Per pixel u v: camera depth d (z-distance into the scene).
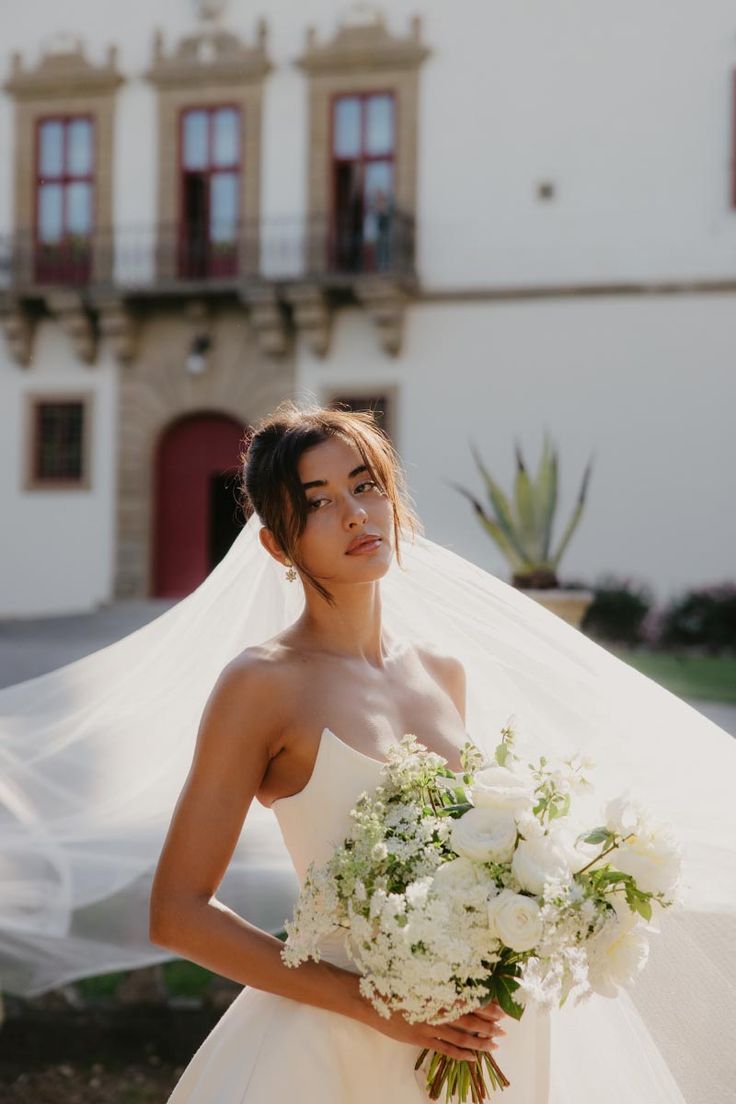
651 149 16.05
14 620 15.50
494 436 16.41
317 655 1.72
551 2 16.30
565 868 1.51
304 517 1.69
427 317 16.62
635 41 16.06
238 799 1.63
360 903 1.50
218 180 17.44
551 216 16.31
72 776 2.29
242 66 17.12
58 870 2.41
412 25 16.64
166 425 17.38
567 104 16.27
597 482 16.06
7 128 17.92
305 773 1.65
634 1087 1.95
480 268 16.50
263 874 3.04
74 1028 4.13
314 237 17.02
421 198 16.70
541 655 2.15
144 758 2.27
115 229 17.59
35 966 3.41
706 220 15.88
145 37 17.50
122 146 17.59
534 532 5.79
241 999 1.73
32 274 17.86
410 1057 1.63
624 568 15.91
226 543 17.69
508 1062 1.66
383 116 16.89
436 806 1.58
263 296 16.48
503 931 1.44
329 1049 1.60
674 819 2.07
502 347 16.42
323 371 16.86
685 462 15.85
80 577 17.45
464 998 1.49
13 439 17.70
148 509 17.33
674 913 2.07
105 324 17.14
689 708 2.10
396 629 2.20
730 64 15.80
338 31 16.88
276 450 1.72
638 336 16.05
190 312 17.06
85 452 17.50
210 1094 1.63
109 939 3.39
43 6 17.77
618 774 2.10
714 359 15.83
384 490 1.75
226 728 1.63
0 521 17.70
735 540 15.66
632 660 13.22
